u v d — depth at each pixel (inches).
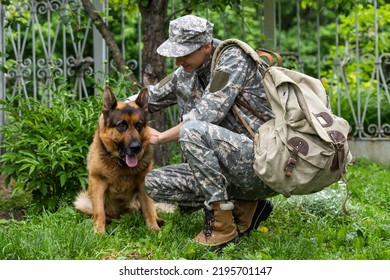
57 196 298.8
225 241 228.7
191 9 384.2
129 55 626.2
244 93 228.7
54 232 231.1
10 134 305.0
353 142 458.6
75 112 305.3
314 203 286.0
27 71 429.4
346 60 468.1
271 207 254.4
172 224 256.2
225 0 375.9
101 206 257.4
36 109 317.4
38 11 429.1
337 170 211.8
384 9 541.3
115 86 331.0
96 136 261.9
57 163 285.1
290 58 473.4
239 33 609.0
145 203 261.1
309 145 208.5
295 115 210.5
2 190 358.9
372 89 490.0
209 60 238.2
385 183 355.6
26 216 289.6
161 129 384.8
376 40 452.4
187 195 243.9
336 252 227.0
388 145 450.0
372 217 280.7
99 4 419.8
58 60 426.9
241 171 223.5
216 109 223.3
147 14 376.5
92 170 259.1
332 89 499.5
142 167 259.6
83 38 397.1
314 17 740.7
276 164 210.2
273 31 459.8
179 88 253.6
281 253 220.2
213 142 221.0
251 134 227.8
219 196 222.5
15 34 483.2
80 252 217.8
